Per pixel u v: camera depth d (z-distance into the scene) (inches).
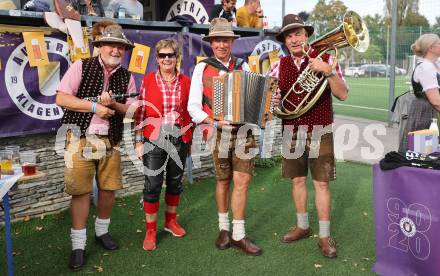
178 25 218.5
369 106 609.6
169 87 147.2
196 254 147.0
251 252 145.1
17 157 131.0
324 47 136.9
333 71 132.7
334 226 170.4
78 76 131.6
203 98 142.3
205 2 273.0
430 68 168.2
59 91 131.0
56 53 178.7
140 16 223.8
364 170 260.8
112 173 142.0
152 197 149.1
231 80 131.0
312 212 186.9
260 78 132.0
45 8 178.2
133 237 162.1
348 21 130.7
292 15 139.3
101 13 210.8
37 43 172.2
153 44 207.8
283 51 276.1
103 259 143.9
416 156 125.2
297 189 153.3
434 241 113.0
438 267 113.1
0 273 134.6
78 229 138.8
